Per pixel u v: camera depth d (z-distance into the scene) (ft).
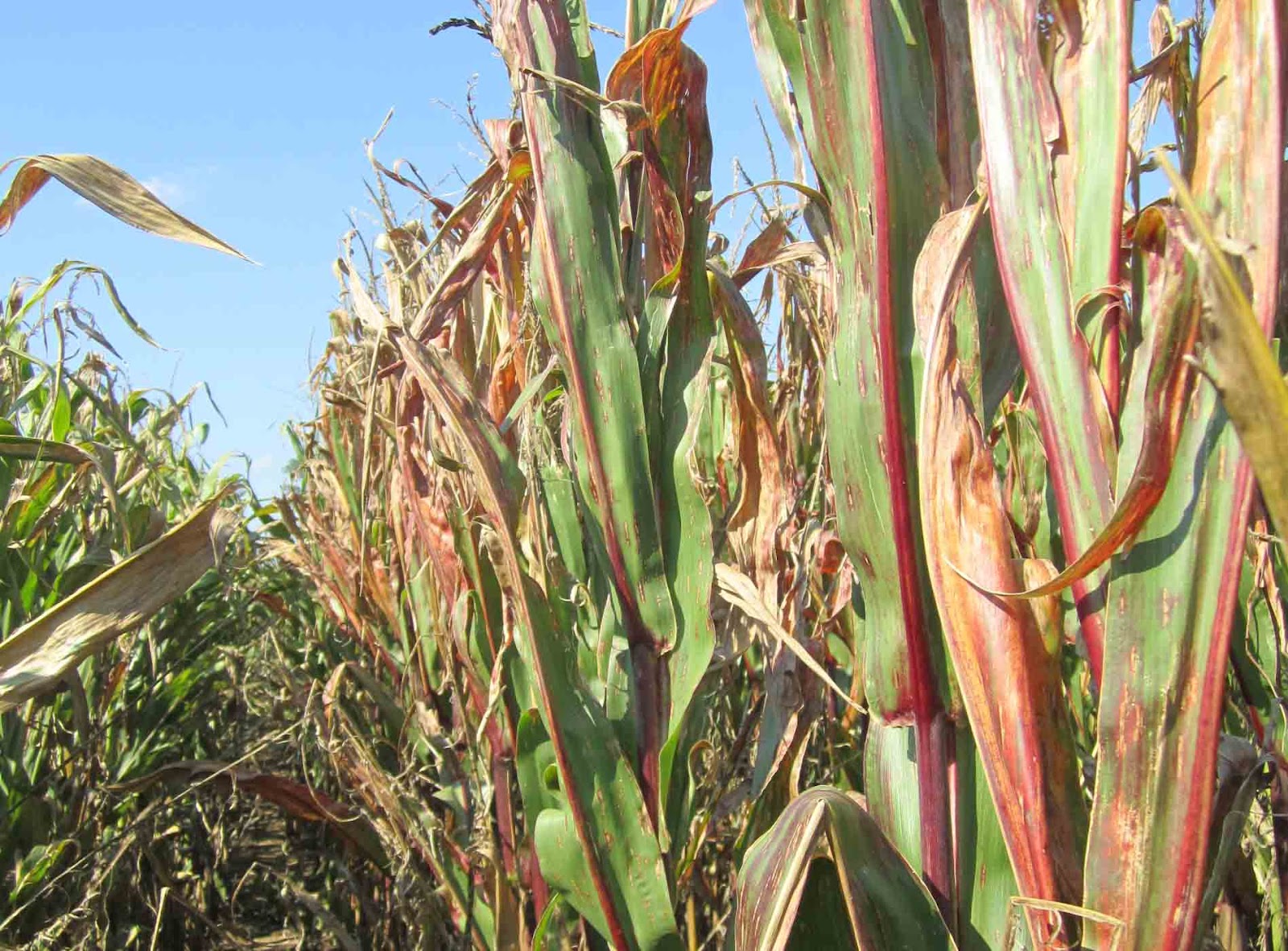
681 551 5.65
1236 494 3.33
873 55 4.46
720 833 8.38
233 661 12.35
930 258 4.33
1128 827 3.50
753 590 5.75
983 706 3.89
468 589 7.41
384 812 8.23
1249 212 3.23
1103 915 3.51
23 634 5.32
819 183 4.86
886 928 4.09
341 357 12.01
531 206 6.22
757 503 6.20
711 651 5.54
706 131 5.68
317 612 15.28
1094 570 3.61
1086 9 3.92
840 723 8.41
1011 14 3.95
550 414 7.45
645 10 6.28
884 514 4.50
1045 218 3.86
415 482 8.61
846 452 4.58
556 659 5.32
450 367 5.49
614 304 5.69
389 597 10.12
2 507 8.64
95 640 5.40
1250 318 2.28
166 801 8.91
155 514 6.77
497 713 7.30
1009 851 3.89
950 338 4.05
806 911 4.61
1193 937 3.47
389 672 11.32
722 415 10.57
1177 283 3.17
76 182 5.36
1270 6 3.24
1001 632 3.86
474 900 7.50
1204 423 3.34
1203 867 3.44
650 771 5.65
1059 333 3.82
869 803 4.82
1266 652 6.00
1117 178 3.80
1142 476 3.29
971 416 4.01
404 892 7.99
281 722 12.32
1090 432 3.76
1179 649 3.42
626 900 5.23
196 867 11.85
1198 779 3.41
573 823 5.40
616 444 5.61
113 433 10.56
